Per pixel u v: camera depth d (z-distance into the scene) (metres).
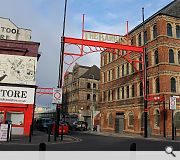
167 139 25.44
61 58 26.14
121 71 42.56
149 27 35.50
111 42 30.58
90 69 72.00
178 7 36.03
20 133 24.36
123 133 39.16
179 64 32.66
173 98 26.92
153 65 33.62
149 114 33.28
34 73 25.28
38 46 25.88
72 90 73.38
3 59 24.73
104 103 47.41
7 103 24.22
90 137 26.56
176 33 33.75
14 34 31.52
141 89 36.25
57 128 23.47
